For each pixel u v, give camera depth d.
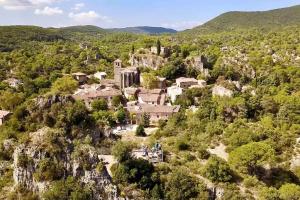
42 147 79.44
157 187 85.25
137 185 85.12
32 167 78.19
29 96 175.00
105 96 168.50
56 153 79.69
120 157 89.12
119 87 199.38
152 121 152.00
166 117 153.25
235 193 88.75
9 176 82.06
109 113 146.38
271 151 101.69
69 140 84.19
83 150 81.44
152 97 176.50
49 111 92.50
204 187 88.31
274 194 88.06
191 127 130.00
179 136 121.00
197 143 115.25
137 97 181.12
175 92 181.62
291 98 163.88
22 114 91.81
